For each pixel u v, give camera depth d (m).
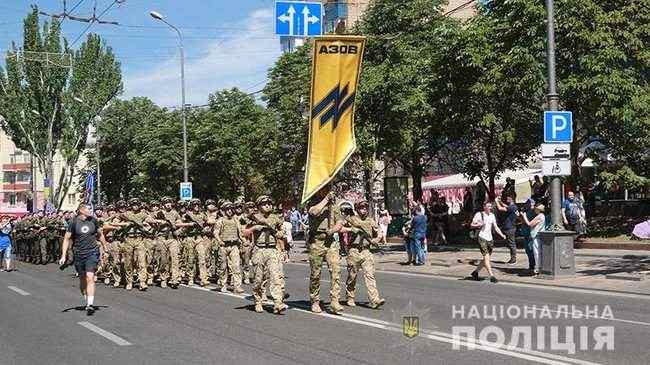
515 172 40.81
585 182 31.81
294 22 17.78
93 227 14.03
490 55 26.31
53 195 56.41
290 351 9.52
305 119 35.88
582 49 25.41
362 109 29.14
